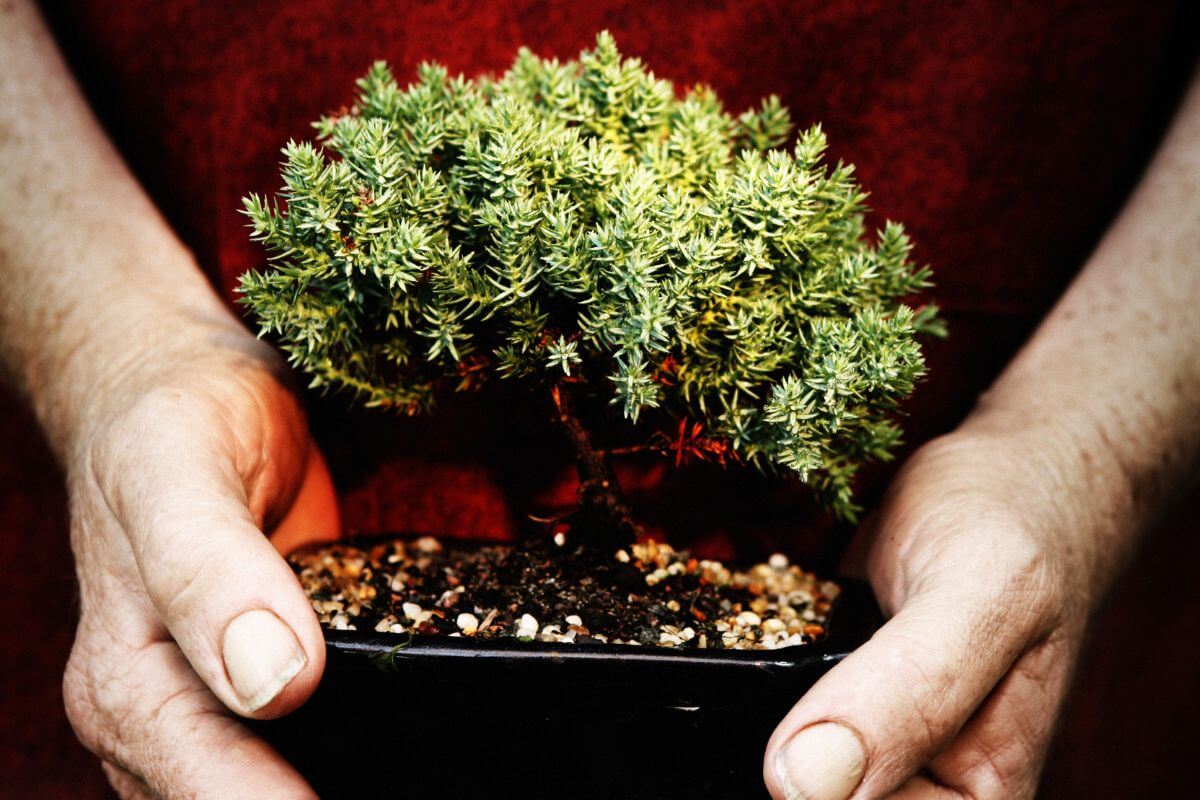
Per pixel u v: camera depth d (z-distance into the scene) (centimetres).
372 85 40
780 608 41
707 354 37
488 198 36
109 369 44
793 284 37
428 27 48
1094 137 48
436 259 35
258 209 35
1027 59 47
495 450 49
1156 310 48
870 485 50
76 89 52
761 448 37
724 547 49
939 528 39
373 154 35
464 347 37
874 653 34
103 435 39
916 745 34
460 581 40
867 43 47
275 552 35
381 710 35
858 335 36
